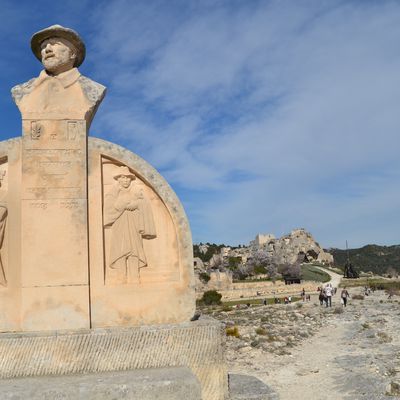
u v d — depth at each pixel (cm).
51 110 758
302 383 1295
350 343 1916
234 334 2114
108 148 773
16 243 737
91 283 744
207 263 10831
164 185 779
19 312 723
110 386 614
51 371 678
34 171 743
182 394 629
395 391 1161
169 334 717
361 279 8900
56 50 766
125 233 769
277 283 7494
